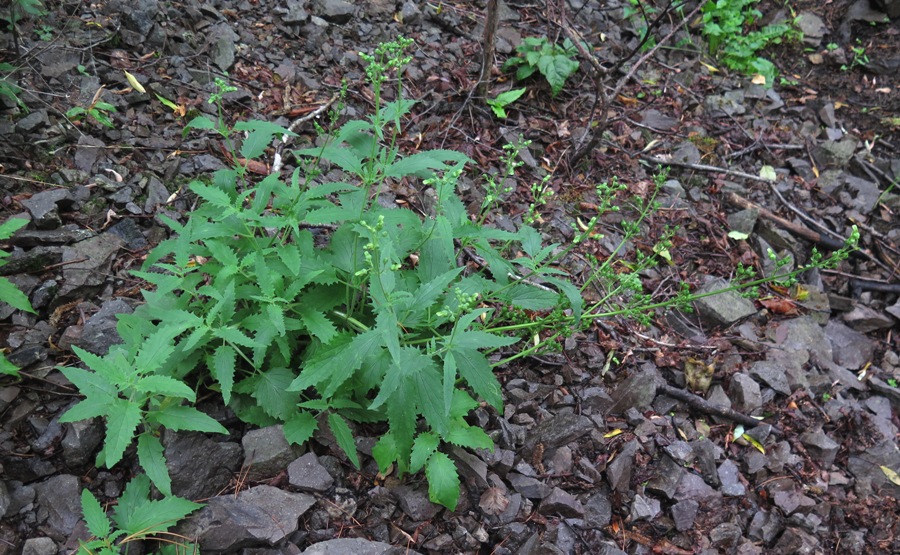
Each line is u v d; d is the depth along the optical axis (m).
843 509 1.15
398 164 0.99
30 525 0.92
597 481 1.08
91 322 1.04
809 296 1.40
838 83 1.84
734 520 1.10
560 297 1.05
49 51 1.30
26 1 1.22
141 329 0.97
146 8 1.41
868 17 1.94
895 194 1.59
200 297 1.05
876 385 1.32
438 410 0.92
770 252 1.02
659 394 1.20
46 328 1.04
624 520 1.07
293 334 1.03
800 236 1.49
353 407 1.01
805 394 1.26
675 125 1.61
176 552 0.90
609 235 1.40
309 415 1.00
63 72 1.29
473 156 1.44
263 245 1.01
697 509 1.09
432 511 1.00
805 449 1.20
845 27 1.94
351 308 1.01
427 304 0.91
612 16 1.82
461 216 1.03
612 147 1.54
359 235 1.01
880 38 1.92
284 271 0.99
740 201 1.50
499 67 1.60
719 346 1.29
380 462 0.98
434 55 1.59
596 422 1.14
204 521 0.92
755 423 1.20
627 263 1.36
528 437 1.10
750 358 1.29
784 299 1.39
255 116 1.37
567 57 1.58
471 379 0.91
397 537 0.98
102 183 1.19
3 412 0.97
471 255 1.28
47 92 1.25
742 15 1.89
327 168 1.32
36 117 1.21
